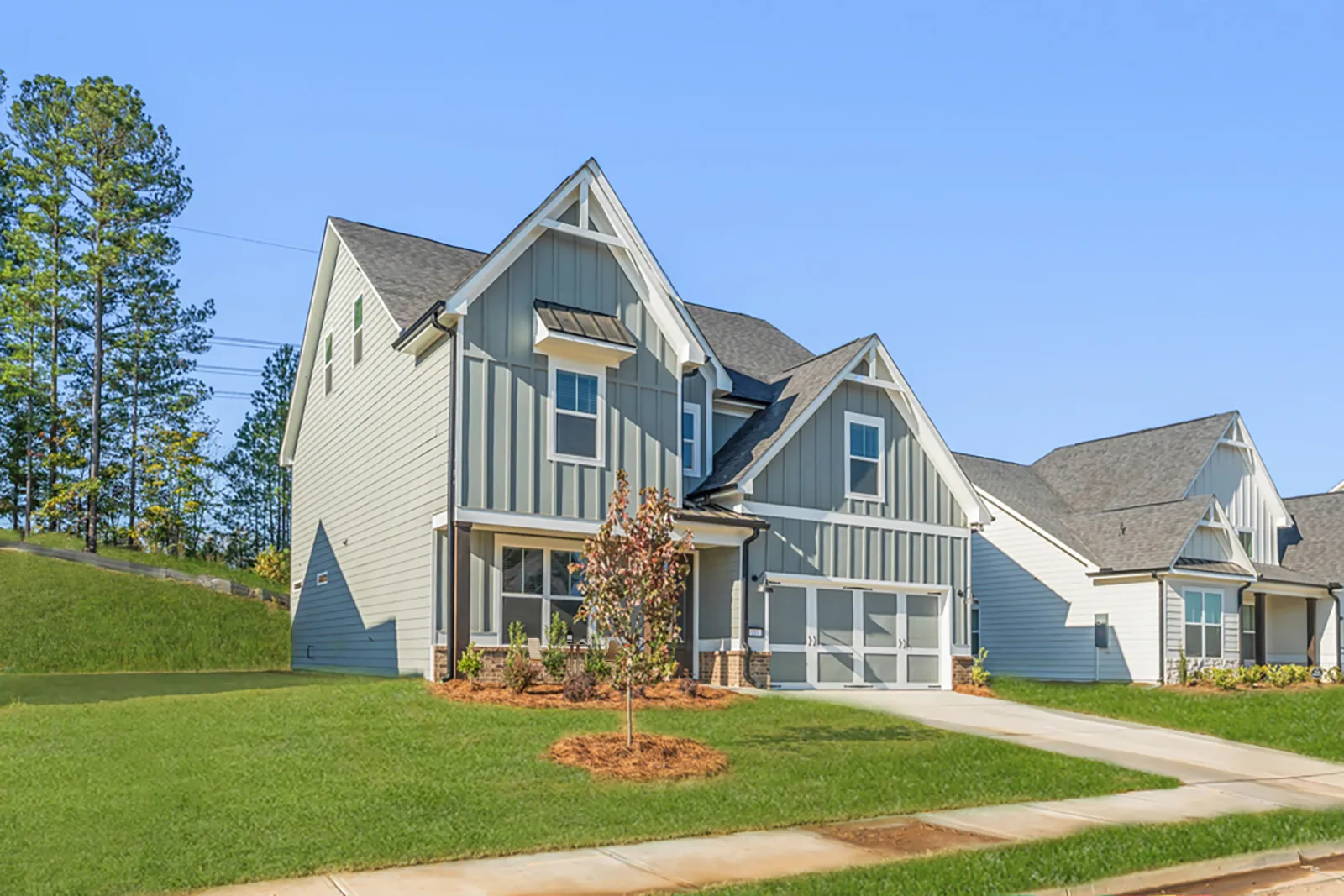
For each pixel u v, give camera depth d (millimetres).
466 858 9328
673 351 21438
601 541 14023
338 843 9453
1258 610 33688
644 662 13648
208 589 35562
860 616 23375
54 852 8930
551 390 19625
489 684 17609
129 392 48719
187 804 10414
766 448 22016
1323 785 14789
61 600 31844
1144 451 36281
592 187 20594
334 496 25500
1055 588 31797
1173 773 14891
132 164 44094
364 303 23953
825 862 9469
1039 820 11453
